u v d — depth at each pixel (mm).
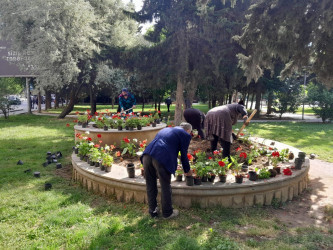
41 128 13797
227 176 4574
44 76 15664
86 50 15719
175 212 3920
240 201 4184
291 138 10930
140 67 14297
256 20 5746
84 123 8031
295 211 4242
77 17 15258
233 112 5309
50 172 6172
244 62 7430
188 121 7180
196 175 4219
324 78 6094
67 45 15133
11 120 17906
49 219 3766
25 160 7254
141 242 3174
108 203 4367
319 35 5590
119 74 20391
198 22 12445
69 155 7918
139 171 4859
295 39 5777
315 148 9070
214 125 5215
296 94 19688
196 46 13703
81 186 5207
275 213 4125
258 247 3055
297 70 6922
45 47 14750
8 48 18234
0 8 15922
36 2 14836
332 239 3268
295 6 5121
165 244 3133
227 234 3400
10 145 9320
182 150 3871
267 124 16281
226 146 5230
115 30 19062
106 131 7102
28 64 16594
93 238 3283
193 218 3814
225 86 15820
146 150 3795
